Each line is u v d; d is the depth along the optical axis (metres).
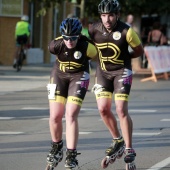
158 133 20.56
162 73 43.22
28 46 49.66
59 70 14.13
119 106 14.37
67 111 13.80
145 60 45.62
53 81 14.11
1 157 16.47
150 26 62.53
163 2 43.12
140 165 15.66
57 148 14.15
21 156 16.64
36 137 19.69
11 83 35.69
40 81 37.28
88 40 14.03
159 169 15.23
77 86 13.95
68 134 13.73
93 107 26.78
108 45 14.41
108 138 19.56
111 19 14.19
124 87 14.47
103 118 14.80
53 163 14.16
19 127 21.58
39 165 15.57
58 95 14.01
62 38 13.98
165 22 62.06
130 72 14.61
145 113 25.33
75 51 13.88
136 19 45.25
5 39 50.16
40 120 23.17
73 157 13.69
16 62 43.69
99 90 14.63
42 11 44.81
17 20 50.25
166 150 17.67
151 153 17.19
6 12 49.59
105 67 14.60
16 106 26.70
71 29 13.52
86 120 23.28
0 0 49.38
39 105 27.16
